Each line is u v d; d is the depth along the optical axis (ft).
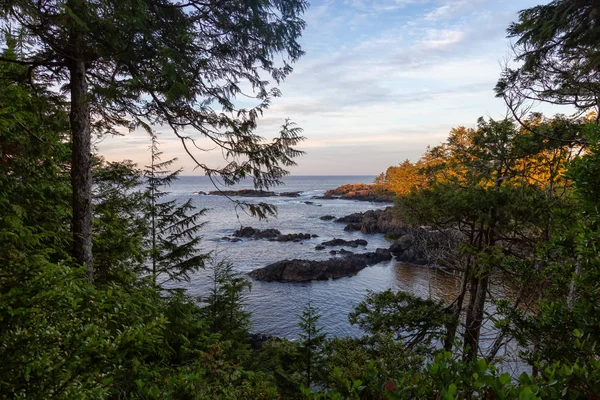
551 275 18.07
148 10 15.21
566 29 23.02
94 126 21.86
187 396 8.98
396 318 28.84
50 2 13.10
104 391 7.86
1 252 11.22
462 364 6.64
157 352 17.95
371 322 29.99
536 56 25.81
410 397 6.48
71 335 7.61
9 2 11.35
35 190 17.08
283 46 18.85
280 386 21.50
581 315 11.41
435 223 31.45
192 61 17.39
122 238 25.34
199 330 25.04
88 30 13.53
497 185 33.83
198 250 36.96
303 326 25.84
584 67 24.49
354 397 6.40
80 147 18.02
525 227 29.14
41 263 9.39
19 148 14.74
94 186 27.63
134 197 31.07
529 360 14.38
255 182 20.13
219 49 18.53
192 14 17.02
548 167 34.40
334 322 59.72
